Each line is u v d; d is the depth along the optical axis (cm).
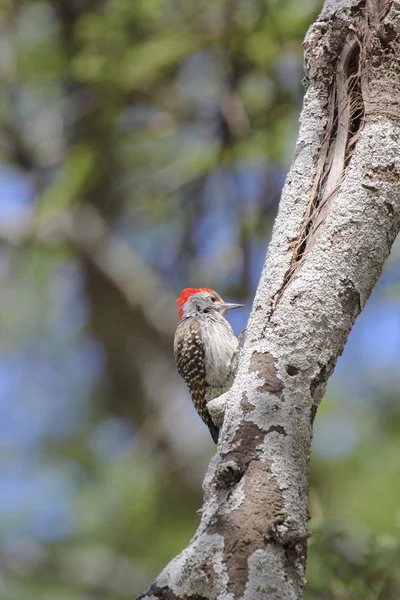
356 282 568
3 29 1491
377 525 1088
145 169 1644
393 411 1314
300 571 504
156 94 1333
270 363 551
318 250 570
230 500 514
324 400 1333
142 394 1803
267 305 572
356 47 602
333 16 611
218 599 491
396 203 578
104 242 1786
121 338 1836
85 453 1630
